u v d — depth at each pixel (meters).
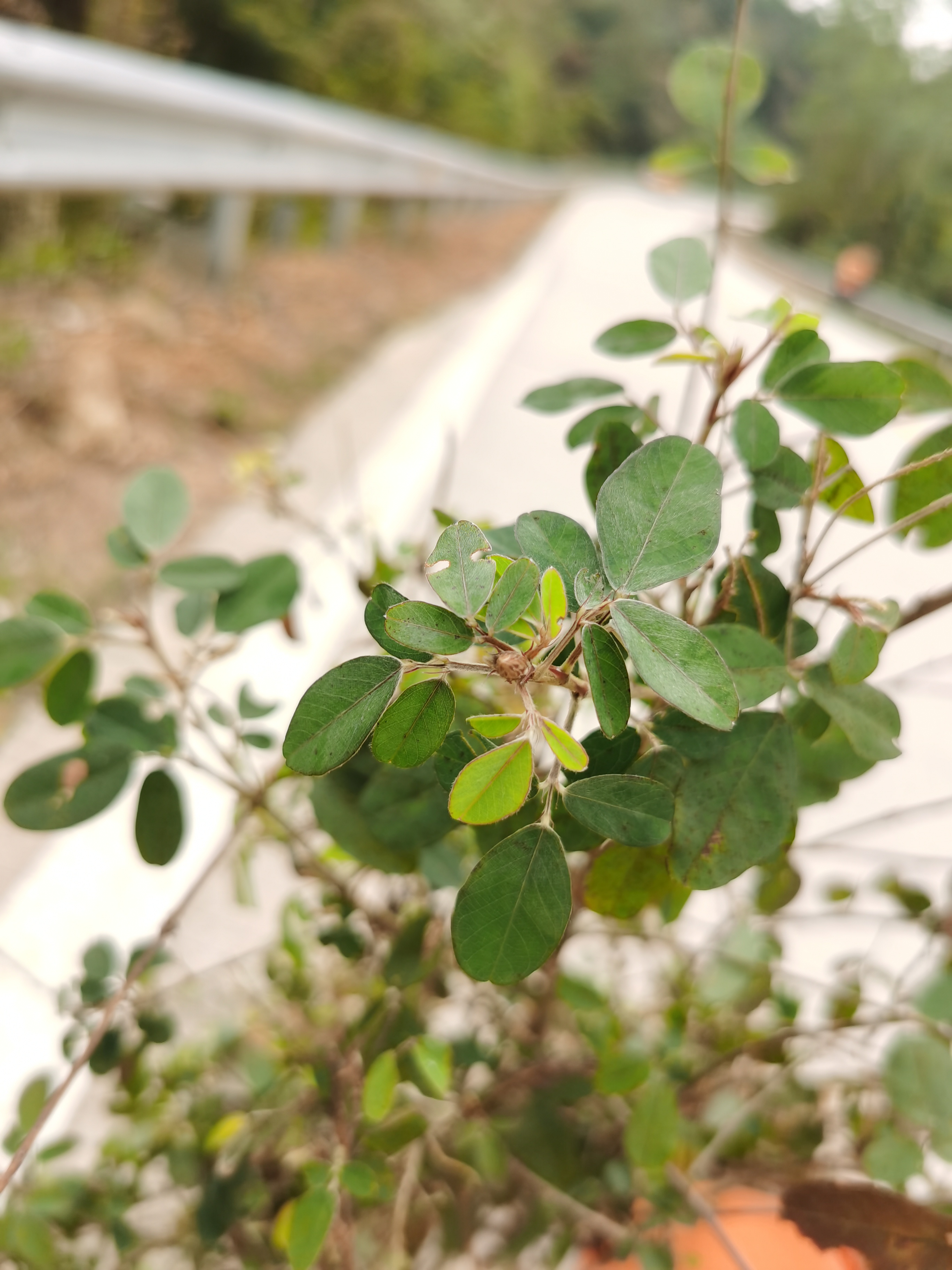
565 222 4.59
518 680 0.15
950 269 4.52
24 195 1.08
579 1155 0.34
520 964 0.15
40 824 0.24
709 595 0.25
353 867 0.36
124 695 0.25
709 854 0.17
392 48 3.64
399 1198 0.30
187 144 1.19
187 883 0.51
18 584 0.67
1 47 0.82
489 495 1.05
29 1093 0.30
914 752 0.86
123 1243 0.33
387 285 1.91
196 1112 0.36
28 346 0.92
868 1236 0.23
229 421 0.99
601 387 0.22
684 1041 0.36
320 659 0.68
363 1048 0.27
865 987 0.48
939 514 0.20
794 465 0.20
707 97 0.24
